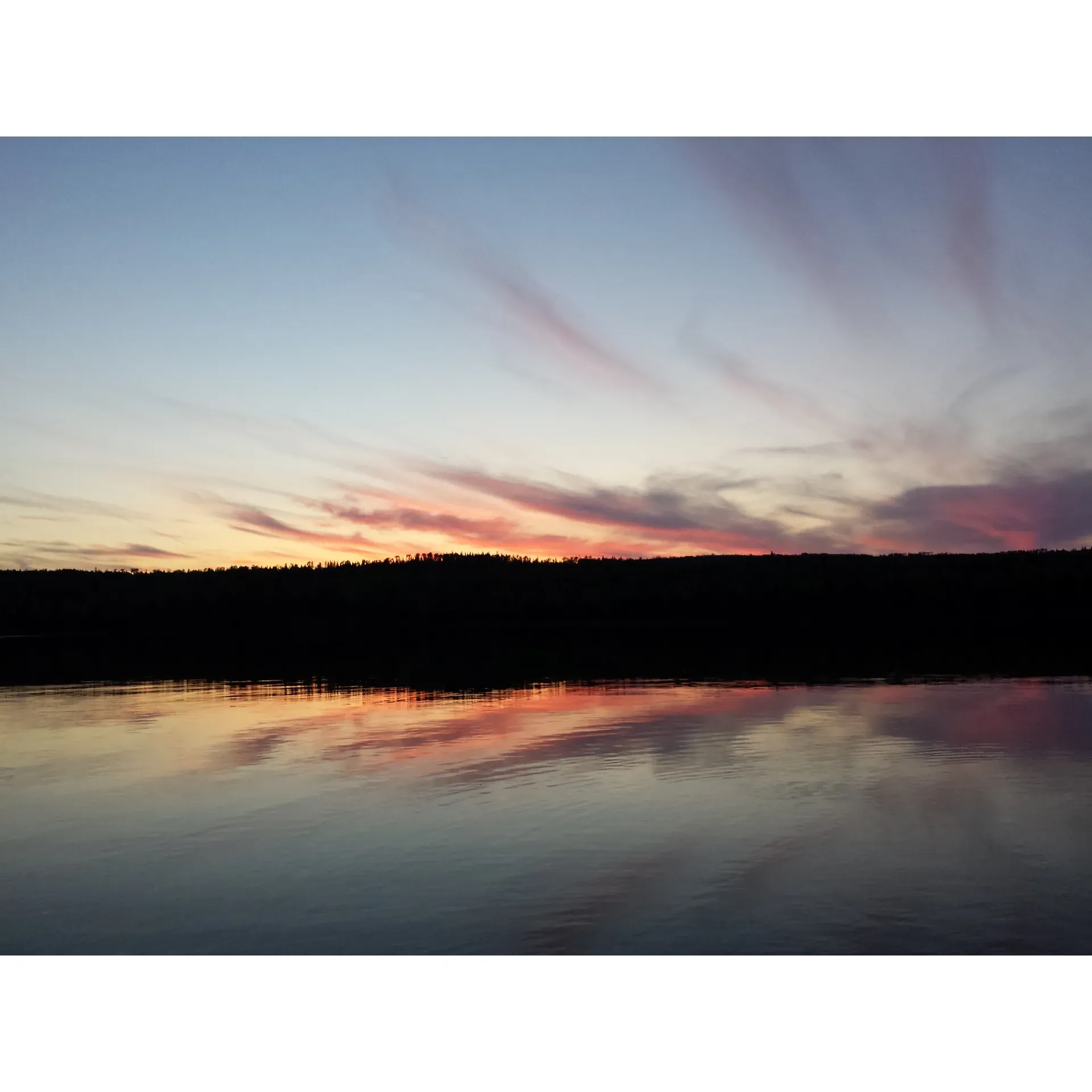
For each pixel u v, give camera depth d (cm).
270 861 782
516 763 1174
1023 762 1104
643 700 1745
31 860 806
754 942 587
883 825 844
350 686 2106
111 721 1627
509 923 627
